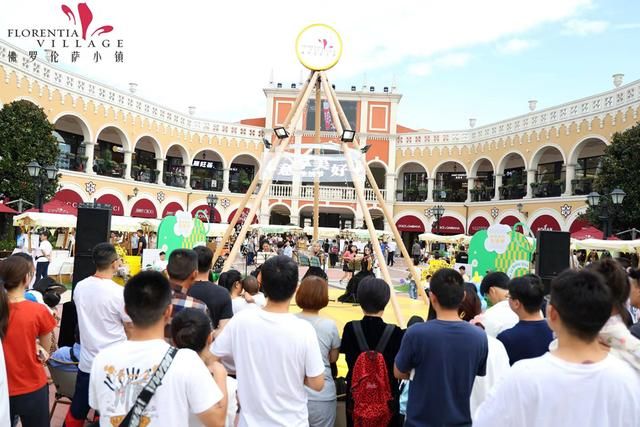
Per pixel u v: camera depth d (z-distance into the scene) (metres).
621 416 2.04
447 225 34.91
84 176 26.69
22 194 18.89
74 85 25.91
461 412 3.17
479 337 3.26
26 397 3.70
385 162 36.34
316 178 13.97
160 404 2.45
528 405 2.10
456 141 35.00
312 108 35.66
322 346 3.95
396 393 3.80
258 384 3.12
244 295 5.93
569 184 26.42
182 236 12.38
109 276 4.49
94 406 2.56
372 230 9.02
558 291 2.19
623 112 23.06
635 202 18.16
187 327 3.06
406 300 13.62
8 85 21.38
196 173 37.19
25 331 3.70
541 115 28.41
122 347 2.57
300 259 18.48
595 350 2.17
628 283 3.49
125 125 29.42
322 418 3.92
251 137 36.47
